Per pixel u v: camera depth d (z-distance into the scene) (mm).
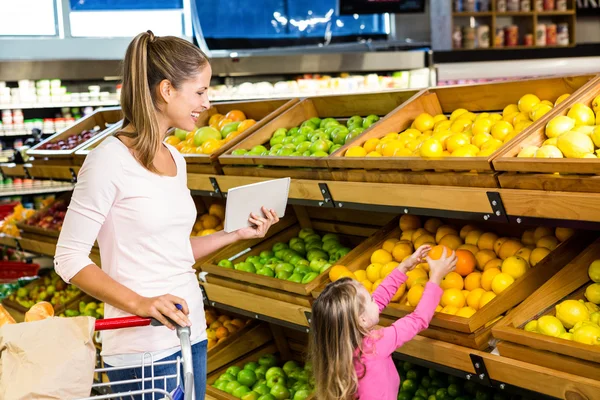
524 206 2127
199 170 3596
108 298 1846
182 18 8430
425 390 2988
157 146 1962
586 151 2152
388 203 2592
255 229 2318
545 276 2420
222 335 3768
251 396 3283
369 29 8719
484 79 7617
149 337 1988
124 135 1971
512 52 7441
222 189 3441
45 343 1576
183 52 1976
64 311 4758
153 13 8297
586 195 1954
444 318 2307
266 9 8281
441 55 7441
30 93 6734
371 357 2145
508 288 2346
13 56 7535
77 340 1589
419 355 2410
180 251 2037
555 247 2518
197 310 2086
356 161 2711
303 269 3184
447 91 3168
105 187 1895
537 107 2598
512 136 2529
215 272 3352
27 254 6359
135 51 1945
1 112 6938
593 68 7453
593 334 1999
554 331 2098
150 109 1937
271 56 7211
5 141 7055
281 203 2359
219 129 4109
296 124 3770
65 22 7844
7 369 1562
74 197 1919
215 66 7051
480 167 2256
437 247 2488
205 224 4086
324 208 3658
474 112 3102
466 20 8789
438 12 8602
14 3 7699
